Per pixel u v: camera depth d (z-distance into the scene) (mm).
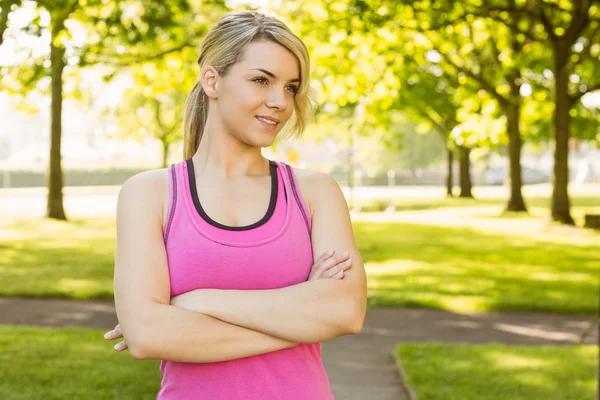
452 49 25203
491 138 27531
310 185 2211
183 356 1942
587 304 10047
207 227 2035
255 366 2016
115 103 38750
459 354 7223
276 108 2080
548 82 26750
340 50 18234
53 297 10711
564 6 21703
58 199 25938
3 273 12875
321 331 2014
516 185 30203
